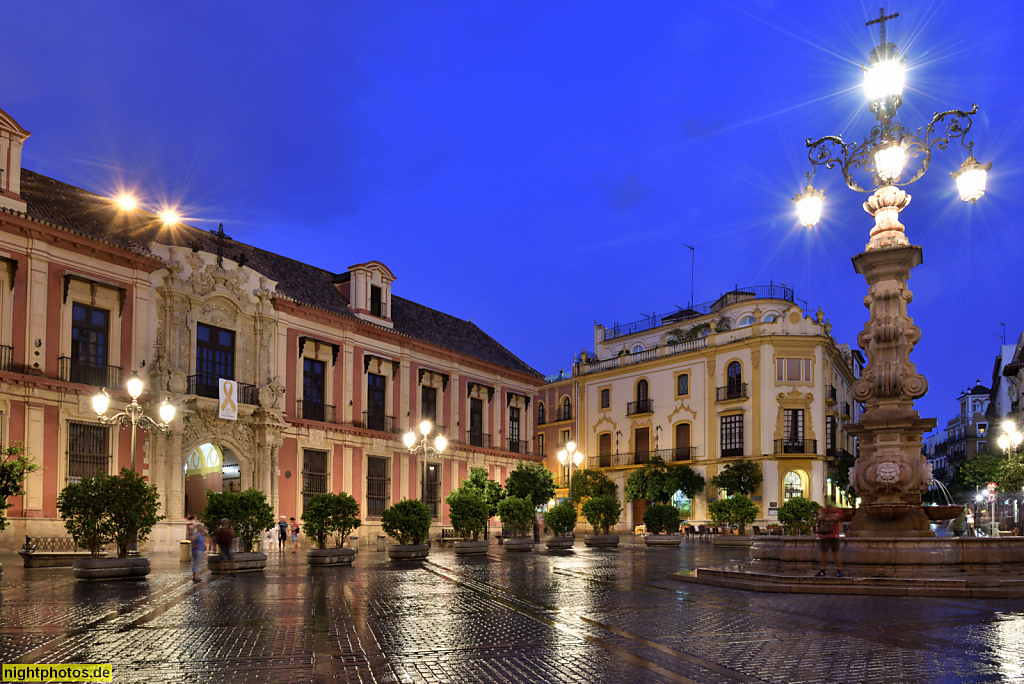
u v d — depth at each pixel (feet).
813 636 27.45
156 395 88.74
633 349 199.62
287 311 108.68
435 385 136.05
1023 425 177.68
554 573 57.82
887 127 50.55
